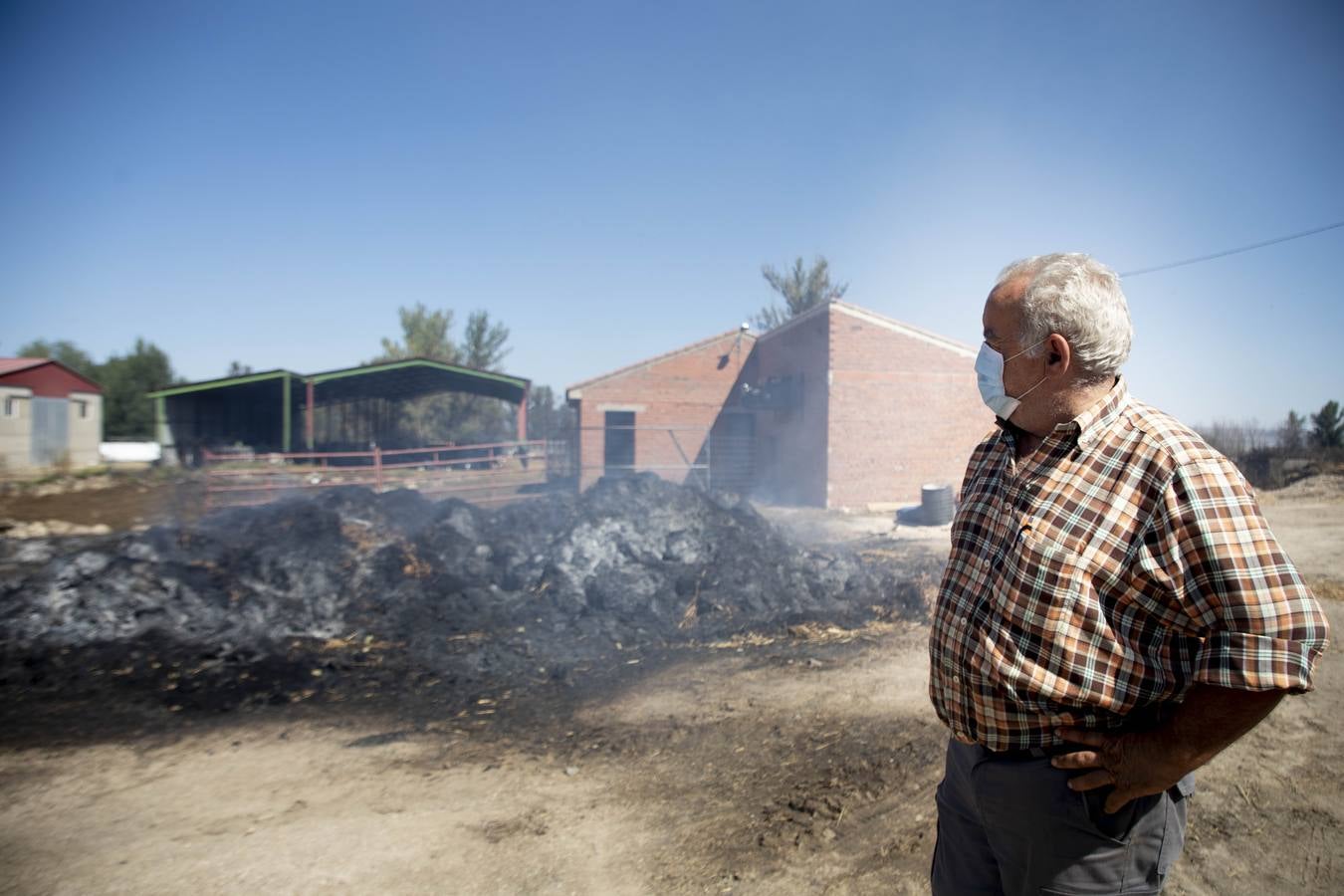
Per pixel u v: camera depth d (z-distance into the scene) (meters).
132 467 25.25
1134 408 1.58
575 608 7.08
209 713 4.89
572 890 2.96
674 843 3.29
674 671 5.77
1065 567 1.48
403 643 6.29
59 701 5.02
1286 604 1.31
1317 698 4.41
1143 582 1.43
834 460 17.67
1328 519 11.70
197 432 29.33
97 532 13.84
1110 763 1.48
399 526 9.02
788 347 19.83
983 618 1.62
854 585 8.03
